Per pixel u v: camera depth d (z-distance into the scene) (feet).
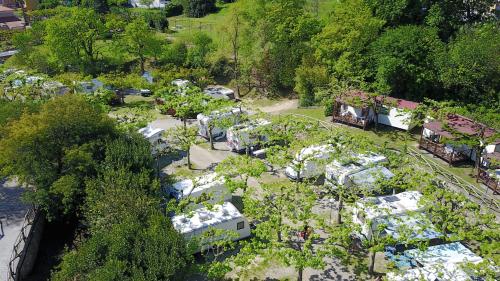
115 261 89.20
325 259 110.52
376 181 120.67
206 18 366.22
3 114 144.77
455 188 135.95
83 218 129.39
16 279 104.63
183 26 340.18
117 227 98.89
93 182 118.42
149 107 226.58
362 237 108.37
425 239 99.76
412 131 177.27
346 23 204.54
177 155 171.94
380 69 189.26
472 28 210.59
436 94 194.49
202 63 258.16
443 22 217.56
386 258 109.91
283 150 137.80
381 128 180.04
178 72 245.65
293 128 157.48
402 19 223.71
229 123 171.42
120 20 292.81
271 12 237.04
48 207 122.52
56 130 130.41
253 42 241.96
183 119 192.75
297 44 232.53
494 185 133.39
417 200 115.55
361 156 139.03
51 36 265.54
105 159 129.29
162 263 90.07
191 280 105.60
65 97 146.20
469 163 151.64
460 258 99.30
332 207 130.52
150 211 109.29
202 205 126.82
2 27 372.17
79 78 233.35
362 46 204.54
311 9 291.58
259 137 169.17
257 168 127.75
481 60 179.52
